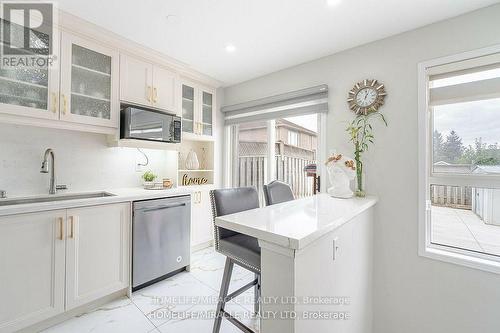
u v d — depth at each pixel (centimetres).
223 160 342
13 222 145
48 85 177
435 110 183
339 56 227
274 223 99
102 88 208
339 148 224
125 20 182
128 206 202
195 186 301
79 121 192
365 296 171
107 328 164
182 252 244
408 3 157
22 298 149
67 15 175
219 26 190
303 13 171
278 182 192
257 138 332
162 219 225
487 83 160
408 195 185
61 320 169
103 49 205
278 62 255
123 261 198
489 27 157
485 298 153
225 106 331
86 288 177
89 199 177
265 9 168
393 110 193
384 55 200
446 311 167
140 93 231
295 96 255
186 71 272
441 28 174
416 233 181
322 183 237
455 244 176
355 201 165
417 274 179
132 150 266
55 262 162
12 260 145
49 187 203
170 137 249
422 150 179
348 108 219
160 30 196
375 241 197
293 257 81
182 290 215
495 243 163
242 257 127
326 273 106
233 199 151
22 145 192
